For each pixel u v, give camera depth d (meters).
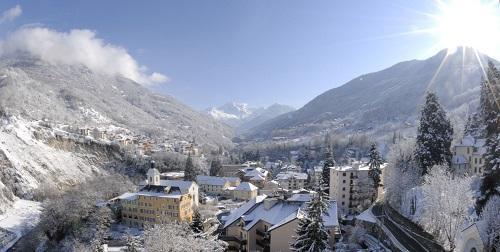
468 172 89.44
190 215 114.44
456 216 54.47
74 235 98.12
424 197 67.69
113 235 101.38
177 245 51.78
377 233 72.50
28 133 183.75
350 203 109.19
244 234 78.31
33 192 145.38
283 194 86.12
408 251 57.78
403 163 95.69
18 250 97.50
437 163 83.69
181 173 193.88
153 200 110.38
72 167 181.62
